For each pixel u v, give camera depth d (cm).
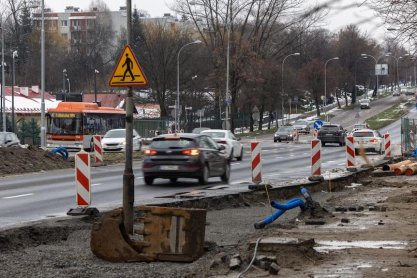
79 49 16838
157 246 1572
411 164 4378
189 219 1568
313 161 3428
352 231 2002
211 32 9769
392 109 16275
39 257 1623
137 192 3203
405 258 1555
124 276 1407
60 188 3488
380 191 3366
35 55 15300
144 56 12319
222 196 2764
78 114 7869
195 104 13038
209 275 1400
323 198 3066
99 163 5359
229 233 1991
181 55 12400
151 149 3584
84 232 1986
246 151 7850
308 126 12988
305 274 1392
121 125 8512
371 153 7038
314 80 14338
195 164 3519
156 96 13562
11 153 4922
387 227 2086
